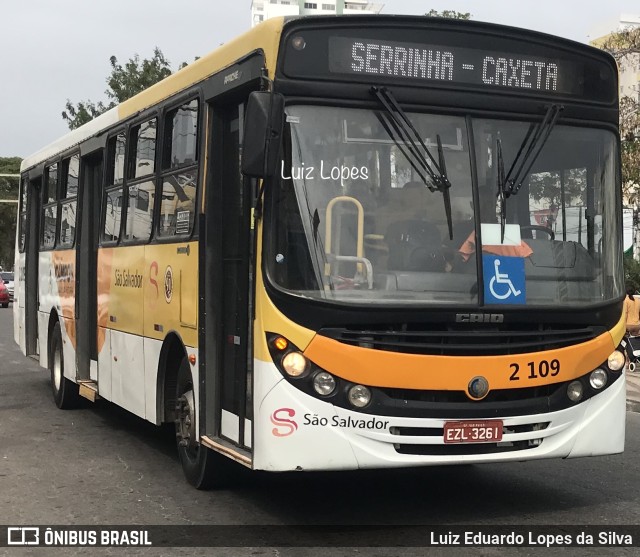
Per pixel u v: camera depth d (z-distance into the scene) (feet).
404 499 22.11
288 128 18.29
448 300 18.42
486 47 19.63
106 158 30.48
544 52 20.11
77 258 33.12
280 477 24.43
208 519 20.31
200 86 22.25
